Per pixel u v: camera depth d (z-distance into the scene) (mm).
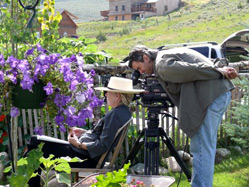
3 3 3227
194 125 3451
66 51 5918
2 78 2395
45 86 2410
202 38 55625
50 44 4594
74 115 2545
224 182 4629
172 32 65500
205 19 70562
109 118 3572
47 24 4242
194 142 3520
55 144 3758
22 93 2494
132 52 3680
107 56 6375
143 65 3670
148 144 3988
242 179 4719
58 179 2342
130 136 5297
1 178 4895
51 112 2570
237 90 6055
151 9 96938
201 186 3504
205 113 3416
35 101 2523
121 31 74125
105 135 3533
